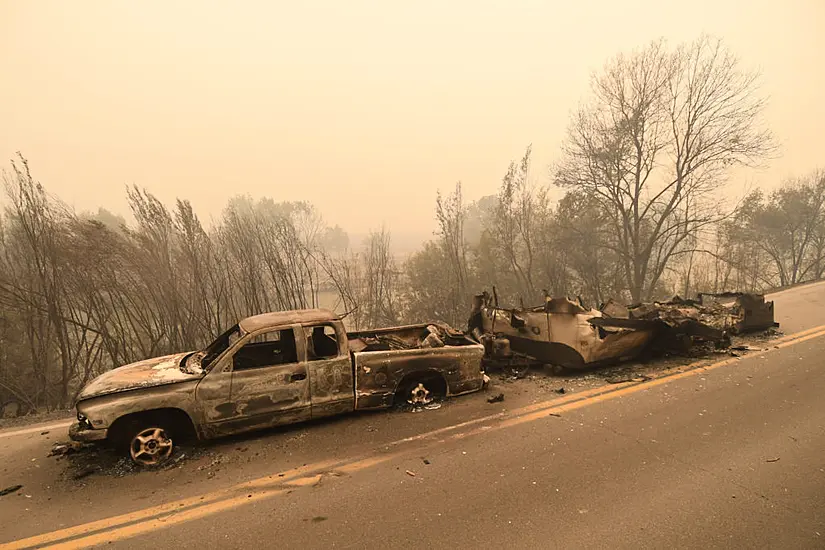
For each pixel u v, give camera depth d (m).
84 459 4.60
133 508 3.65
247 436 5.02
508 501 3.66
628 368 7.61
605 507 3.55
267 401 4.82
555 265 21.42
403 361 5.62
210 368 4.62
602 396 6.23
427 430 5.15
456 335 6.92
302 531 3.30
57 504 3.74
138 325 10.12
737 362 7.71
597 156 20.73
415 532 3.26
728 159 19.50
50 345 9.32
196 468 4.32
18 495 3.90
